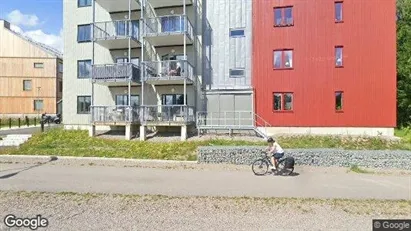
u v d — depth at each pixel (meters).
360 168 11.24
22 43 44.53
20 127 28.73
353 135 18.25
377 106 18.66
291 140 17.39
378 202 7.07
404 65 26.62
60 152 14.94
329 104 19.17
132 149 15.54
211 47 21.09
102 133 20.39
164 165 12.09
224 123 20.64
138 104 21.73
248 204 6.96
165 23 19.88
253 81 20.36
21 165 12.22
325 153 11.69
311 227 5.54
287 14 19.98
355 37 18.98
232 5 20.89
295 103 19.66
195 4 21.28
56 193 7.91
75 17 23.41
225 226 5.59
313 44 19.50
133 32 21.80
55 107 44.78
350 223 5.75
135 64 21.03
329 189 8.43
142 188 8.55
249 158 12.15
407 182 9.27
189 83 20.58
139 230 5.38
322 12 19.45
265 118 20.05
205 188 8.57
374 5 18.86
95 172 10.84
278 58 20.05
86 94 22.95
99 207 6.75
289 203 7.03
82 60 23.17
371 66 18.78
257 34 20.39
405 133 19.42
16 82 44.19
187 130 18.86
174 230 5.38
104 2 21.00
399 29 28.98
